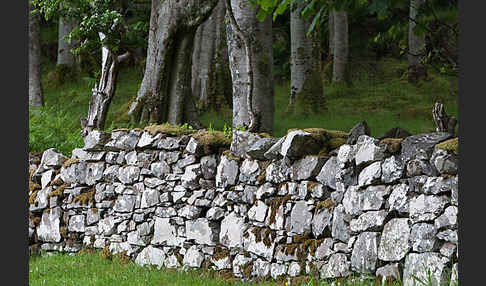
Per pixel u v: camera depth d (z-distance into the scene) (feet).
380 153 21.38
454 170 18.81
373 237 21.18
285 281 24.06
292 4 19.89
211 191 29.01
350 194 22.27
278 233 25.30
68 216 36.14
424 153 19.85
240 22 40.09
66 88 82.58
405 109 66.23
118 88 82.43
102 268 30.60
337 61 83.10
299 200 24.71
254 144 26.89
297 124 60.03
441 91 74.95
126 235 32.96
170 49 44.73
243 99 40.45
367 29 99.45
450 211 18.70
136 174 32.48
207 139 29.32
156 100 44.83
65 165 36.68
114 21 42.63
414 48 79.51
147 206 31.76
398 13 21.85
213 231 28.45
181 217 30.04
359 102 71.77
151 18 45.44
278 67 95.40
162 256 30.66
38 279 29.01
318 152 24.89
